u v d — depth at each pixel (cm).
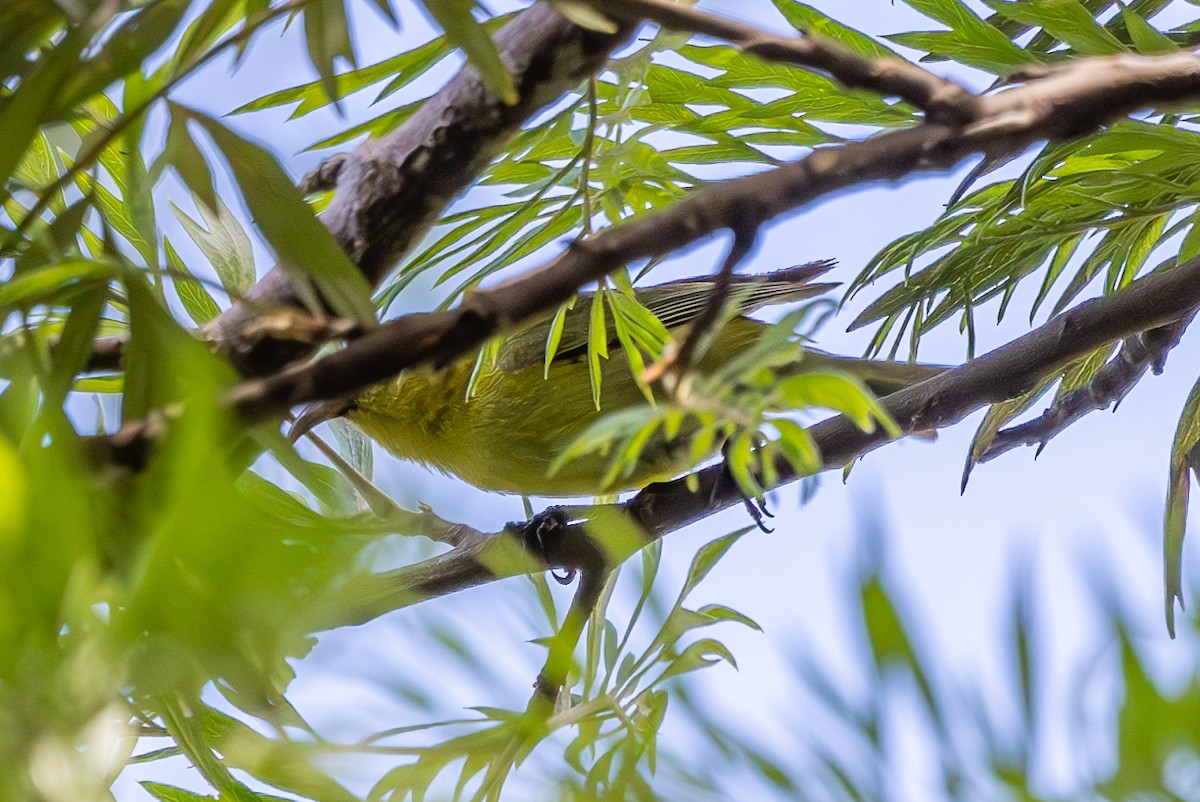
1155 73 322
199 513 133
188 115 308
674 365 261
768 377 217
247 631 141
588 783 179
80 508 144
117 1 277
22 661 142
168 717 246
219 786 251
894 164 298
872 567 134
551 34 425
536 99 436
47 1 283
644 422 213
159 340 259
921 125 308
